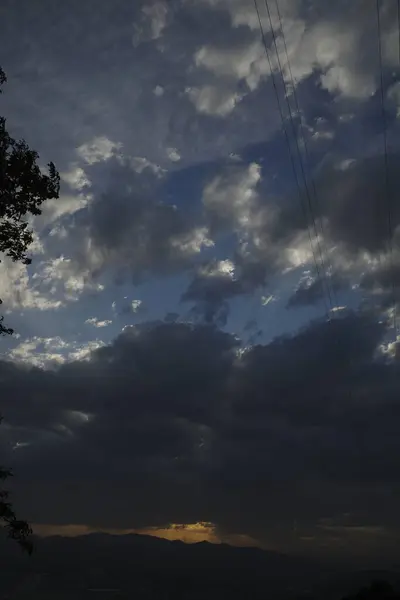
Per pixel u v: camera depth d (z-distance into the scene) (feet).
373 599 159.53
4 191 93.45
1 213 93.56
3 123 92.58
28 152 95.14
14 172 93.45
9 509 90.99
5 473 92.48
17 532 90.89
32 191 96.48
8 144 93.04
